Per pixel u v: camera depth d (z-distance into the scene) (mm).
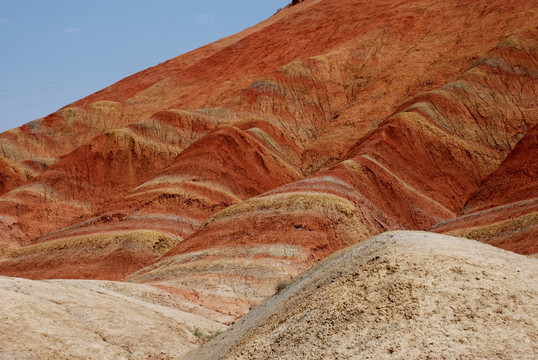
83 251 75062
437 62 111125
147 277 55656
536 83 94562
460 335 12836
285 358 14914
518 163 74750
